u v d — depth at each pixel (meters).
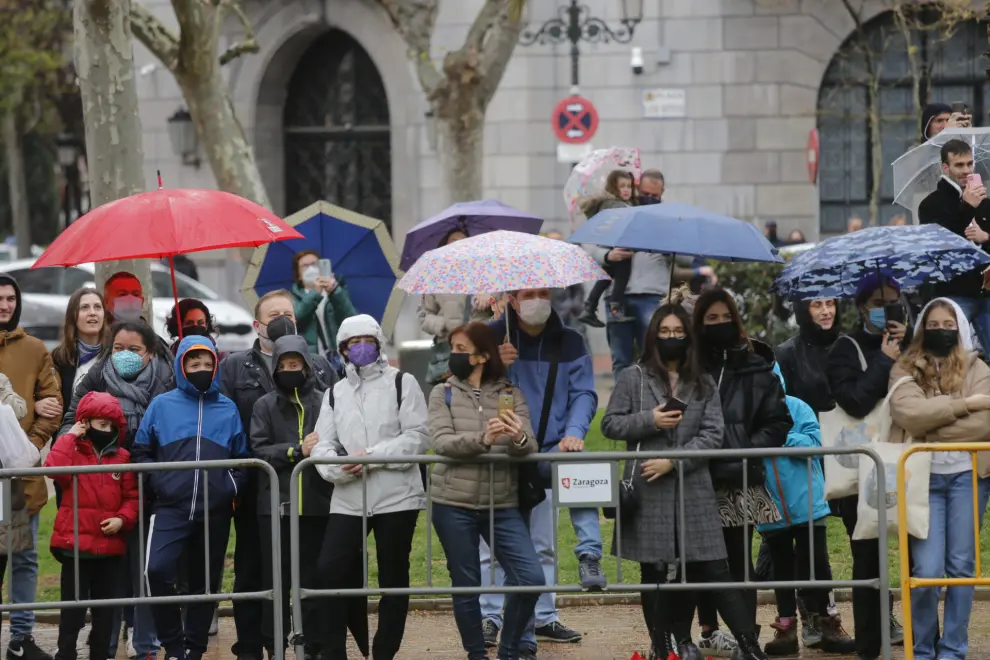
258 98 72.06
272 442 23.86
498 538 22.98
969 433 22.73
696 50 65.31
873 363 23.53
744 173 65.50
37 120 97.88
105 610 23.72
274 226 24.77
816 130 65.38
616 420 22.89
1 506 22.72
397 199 70.12
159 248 23.81
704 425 22.84
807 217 65.44
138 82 72.38
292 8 70.81
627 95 65.62
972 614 27.89
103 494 23.27
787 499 23.94
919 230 23.64
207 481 22.98
